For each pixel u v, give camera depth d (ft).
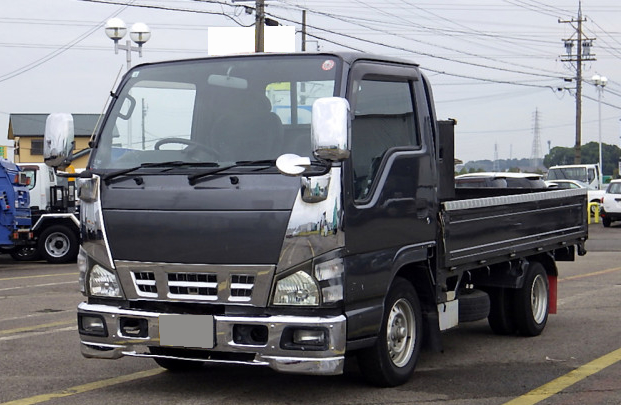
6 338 32.35
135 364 27.43
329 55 21.90
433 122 25.26
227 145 21.68
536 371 26.13
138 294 21.74
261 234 20.45
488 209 27.78
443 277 25.16
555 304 34.06
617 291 45.52
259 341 20.70
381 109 22.94
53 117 22.58
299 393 23.16
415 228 23.72
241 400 22.47
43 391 23.80
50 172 69.77
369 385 23.72
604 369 26.40
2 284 51.78
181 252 21.11
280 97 21.74
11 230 62.39
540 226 31.86
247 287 20.66
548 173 149.89
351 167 21.11
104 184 22.24
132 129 22.84
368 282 21.62
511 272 30.86
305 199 20.26
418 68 24.94
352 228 20.99
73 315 38.45
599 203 120.16
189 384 24.50
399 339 23.81
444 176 26.43
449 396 22.82
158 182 21.59
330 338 20.33
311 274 20.34
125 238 21.79
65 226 67.97
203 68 22.85
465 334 32.89
